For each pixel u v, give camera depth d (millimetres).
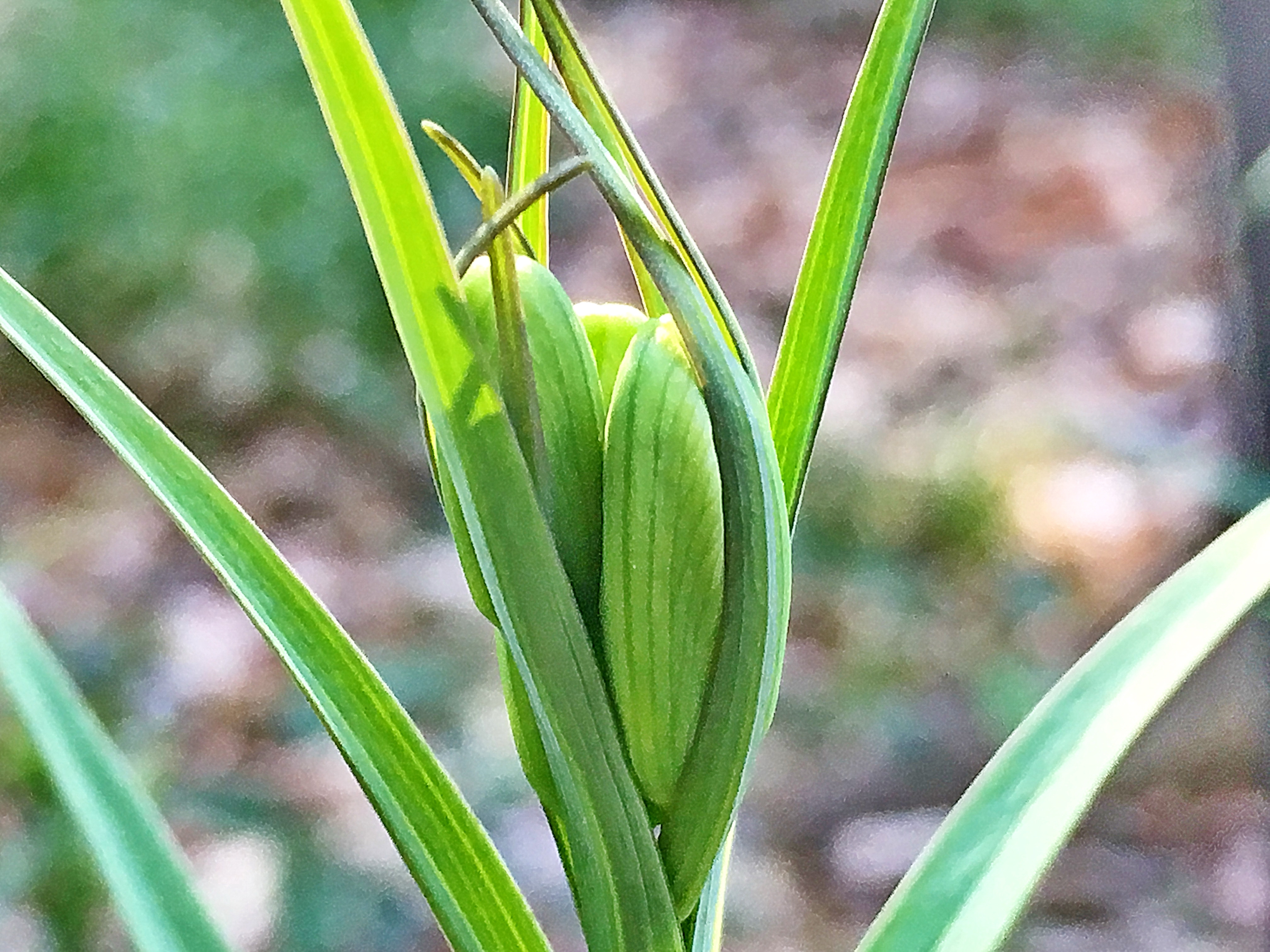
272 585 148
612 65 677
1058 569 431
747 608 138
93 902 340
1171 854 353
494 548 135
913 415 490
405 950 343
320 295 536
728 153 626
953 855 150
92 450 513
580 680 137
